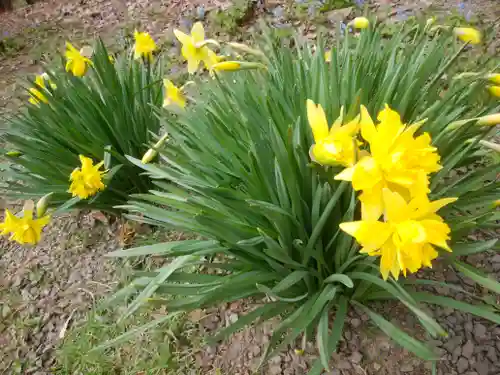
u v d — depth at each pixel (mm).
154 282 433
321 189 405
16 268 721
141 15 1270
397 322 500
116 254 460
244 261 449
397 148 316
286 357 511
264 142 457
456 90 456
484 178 439
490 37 879
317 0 1099
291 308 510
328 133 350
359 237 307
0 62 1246
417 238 296
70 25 1333
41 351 609
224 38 1076
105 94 655
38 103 678
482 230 562
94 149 653
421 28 583
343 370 486
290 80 519
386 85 469
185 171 505
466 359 473
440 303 415
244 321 422
